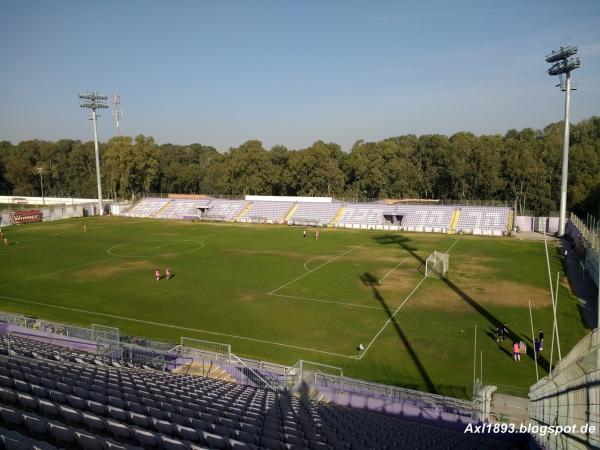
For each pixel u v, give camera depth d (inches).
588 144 4343.0
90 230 3484.3
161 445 475.5
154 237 3152.1
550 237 3058.6
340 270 2165.4
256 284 1920.5
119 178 5002.5
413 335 1358.3
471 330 1391.5
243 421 623.2
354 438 631.2
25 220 3880.4
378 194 5068.9
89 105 4360.2
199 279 2004.2
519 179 4146.2
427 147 5378.9
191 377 958.4
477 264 2277.3
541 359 1184.8
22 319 1354.6
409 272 2119.8
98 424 518.3
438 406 908.0
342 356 1221.1
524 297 1720.0
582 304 1635.1
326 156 5014.8
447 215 3484.3
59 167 6638.8
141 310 1589.6
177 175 5895.7
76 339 1213.7
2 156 6845.5
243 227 3681.1
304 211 3973.9
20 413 497.4
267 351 1252.5
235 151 5743.1
